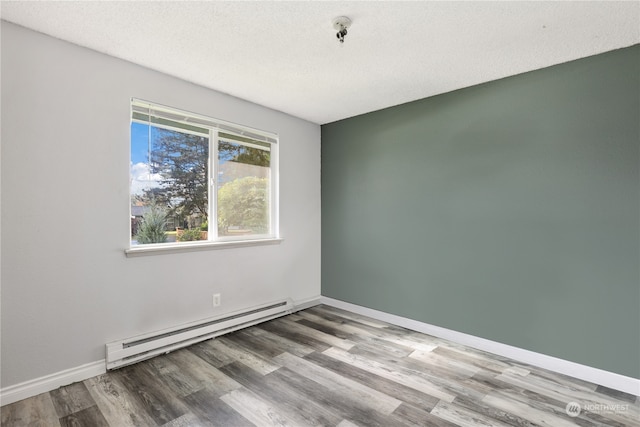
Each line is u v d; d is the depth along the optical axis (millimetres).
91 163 2164
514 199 2508
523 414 1819
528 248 2445
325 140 3906
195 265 2744
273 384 2107
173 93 2590
